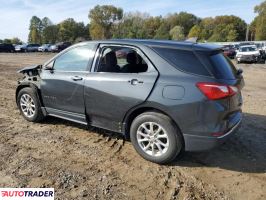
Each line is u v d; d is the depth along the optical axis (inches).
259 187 154.2
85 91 192.5
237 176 164.2
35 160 177.5
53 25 4239.7
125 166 172.4
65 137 212.4
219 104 154.5
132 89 171.8
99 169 168.7
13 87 396.2
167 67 165.6
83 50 201.0
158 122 166.9
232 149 196.9
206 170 169.9
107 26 3875.5
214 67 158.6
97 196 143.6
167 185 154.2
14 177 158.2
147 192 147.9
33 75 229.5
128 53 180.7
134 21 3887.8
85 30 4288.9
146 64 172.6
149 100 165.8
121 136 214.4
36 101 230.2
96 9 3831.2
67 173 163.6
